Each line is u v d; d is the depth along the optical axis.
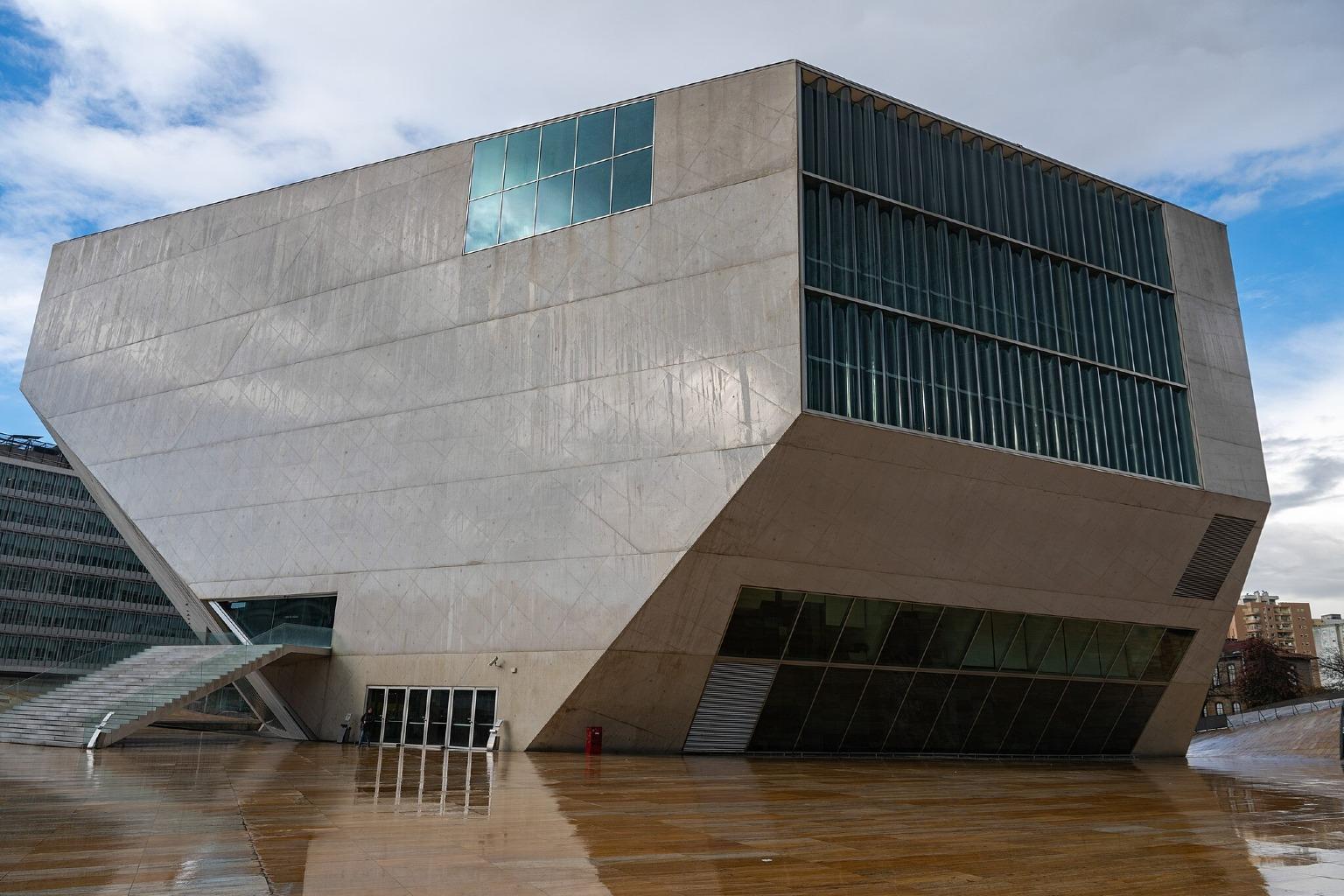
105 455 35.25
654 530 23.92
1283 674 81.19
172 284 35.53
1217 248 32.25
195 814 10.94
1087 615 28.92
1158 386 29.44
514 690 25.23
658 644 23.98
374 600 28.39
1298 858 9.08
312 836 9.38
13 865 7.61
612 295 26.16
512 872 7.61
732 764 21.91
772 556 23.91
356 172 32.38
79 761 18.61
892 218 25.84
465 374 28.31
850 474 23.53
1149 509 28.23
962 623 27.08
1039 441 26.42
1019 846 9.62
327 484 30.19
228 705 32.62
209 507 32.47
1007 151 28.53
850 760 25.03
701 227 25.14
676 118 26.41
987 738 28.34
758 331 23.52
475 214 29.44
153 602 85.56
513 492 26.56
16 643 77.06
